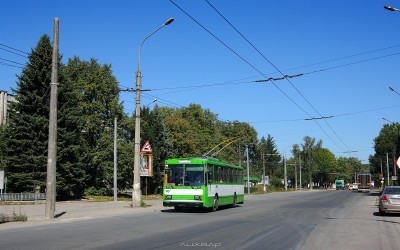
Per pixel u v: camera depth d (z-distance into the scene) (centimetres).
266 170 14488
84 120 4500
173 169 2644
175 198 2594
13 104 4047
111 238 1389
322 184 16862
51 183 2167
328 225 1858
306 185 15562
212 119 9944
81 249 1152
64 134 4128
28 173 3897
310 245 1270
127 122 5391
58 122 4131
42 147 3981
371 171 11825
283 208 3097
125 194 5700
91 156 4825
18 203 3400
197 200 2558
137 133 3128
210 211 2738
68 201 4031
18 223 1928
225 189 3020
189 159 2634
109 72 5328
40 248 1165
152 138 5819
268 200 4609
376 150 10344
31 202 3509
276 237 1440
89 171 5000
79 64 5247
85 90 5128
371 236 1493
